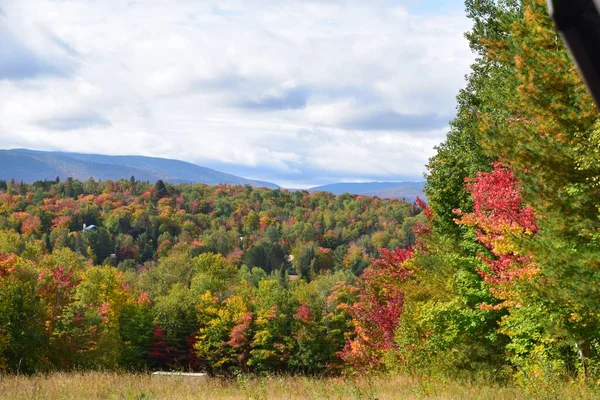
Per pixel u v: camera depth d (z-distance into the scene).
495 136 14.41
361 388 16.83
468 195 28.84
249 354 82.25
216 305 93.50
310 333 76.69
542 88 13.54
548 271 13.95
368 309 34.56
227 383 17.84
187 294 101.44
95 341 48.81
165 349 84.19
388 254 33.62
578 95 13.19
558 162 13.52
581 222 13.50
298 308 80.94
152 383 17.70
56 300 44.53
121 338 80.50
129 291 106.38
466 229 25.88
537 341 19.34
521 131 14.38
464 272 24.22
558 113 13.43
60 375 19.09
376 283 34.50
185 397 15.30
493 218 17.30
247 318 82.69
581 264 13.41
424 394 15.85
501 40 16.25
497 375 22.86
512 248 15.88
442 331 25.44
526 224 16.67
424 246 32.50
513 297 16.75
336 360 76.94
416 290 29.05
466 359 23.95
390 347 33.31
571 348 19.83
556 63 13.42
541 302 15.91
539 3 13.95
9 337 36.94
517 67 14.25
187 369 85.25
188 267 140.88
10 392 15.49
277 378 18.28
